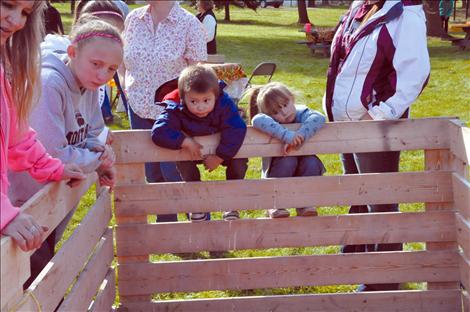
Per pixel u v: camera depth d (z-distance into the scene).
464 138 3.93
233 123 4.05
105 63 3.21
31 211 2.61
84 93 3.49
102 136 3.81
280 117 4.14
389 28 4.18
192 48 5.14
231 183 4.20
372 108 4.25
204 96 3.91
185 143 4.04
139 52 5.12
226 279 4.32
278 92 4.11
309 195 4.21
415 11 4.21
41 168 2.91
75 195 3.37
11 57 2.66
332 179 4.20
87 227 3.53
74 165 3.01
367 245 4.75
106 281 4.02
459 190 4.12
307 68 17.02
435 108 11.34
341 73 4.38
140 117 5.20
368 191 4.24
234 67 9.79
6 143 2.45
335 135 4.16
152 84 5.14
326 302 4.36
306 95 12.91
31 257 3.17
